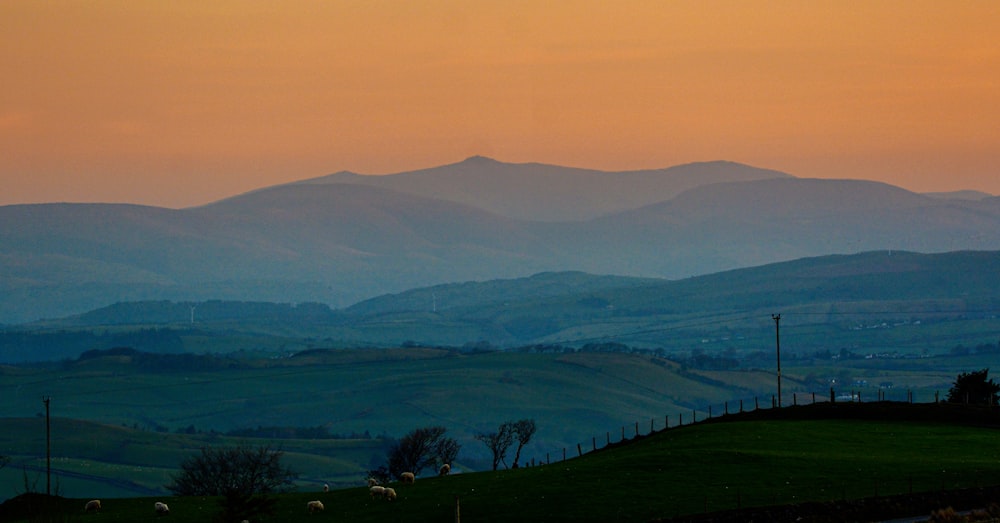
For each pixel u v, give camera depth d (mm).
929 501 178625
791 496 183375
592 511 181875
